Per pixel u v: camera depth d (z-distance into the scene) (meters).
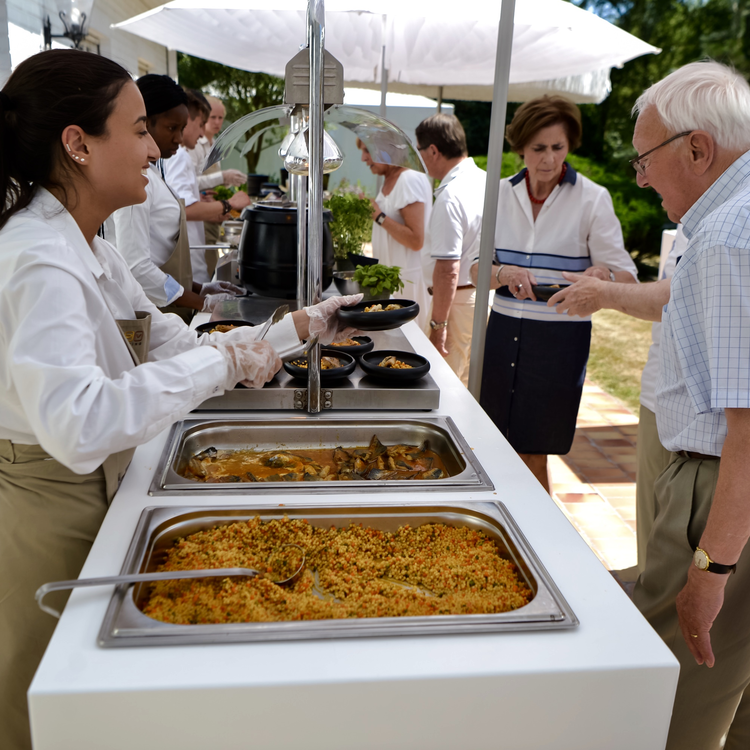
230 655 0.91
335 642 0.95
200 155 5.50
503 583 1.14
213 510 1.28
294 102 1.66
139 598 1.06
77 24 4.28
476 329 2.48
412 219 4.07
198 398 1.20
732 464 1.23
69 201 1.26
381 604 1.07
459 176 3.54
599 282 2.12
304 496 1.37
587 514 3.51
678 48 11.96
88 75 1.17
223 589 1.09
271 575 1.15
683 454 1.50
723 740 1.61
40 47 3.68
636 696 0.93
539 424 2.95
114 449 1.09
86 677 0.86
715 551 1.28
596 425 4.96
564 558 1.18
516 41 4.39
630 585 2.71
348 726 0.89
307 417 1.79
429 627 0.97
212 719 0.87
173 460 1.52
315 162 1.65
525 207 2.82
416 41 5.05
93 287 1.23
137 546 1.15
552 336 2.84
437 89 7.35
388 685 0.88
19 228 1.15
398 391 1.85
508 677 0.90
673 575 1.50
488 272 2.41
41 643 1.35
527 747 0.93
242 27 4.67
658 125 1.36
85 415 1.04
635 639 0.98
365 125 2.19
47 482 1.29
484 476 1.47
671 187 1.39
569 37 4.15
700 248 1.22
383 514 1.32
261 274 2.82
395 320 1.76
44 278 1.08
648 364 2.35
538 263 2.82
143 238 2.69
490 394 3.03
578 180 2.77
